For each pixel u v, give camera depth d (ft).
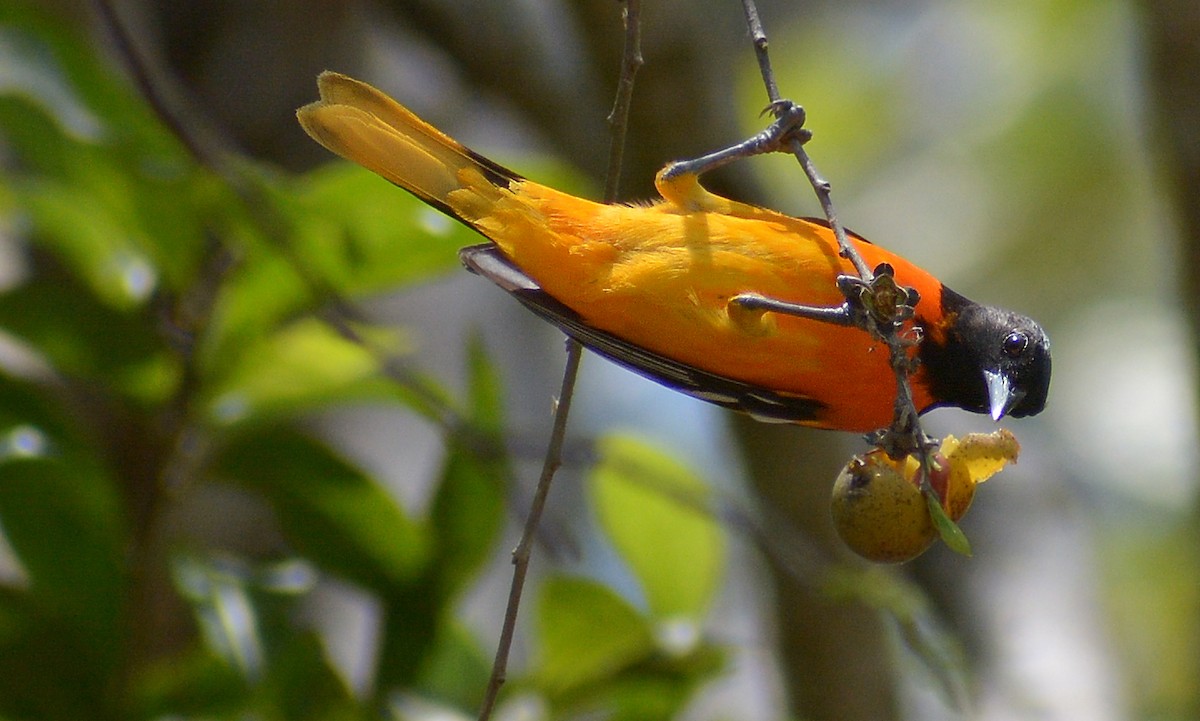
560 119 45.24
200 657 31.22
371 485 32.17
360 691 34.65
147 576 30.99
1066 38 65.98
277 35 44.16
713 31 45.88
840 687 42.65
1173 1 40.78
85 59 31.12
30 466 30.04
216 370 31.09
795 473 42.55
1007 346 29.32
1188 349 42.78
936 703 46.68
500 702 31.83
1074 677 44.86
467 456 31.76
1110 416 62.44
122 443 34.14
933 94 70.13
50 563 30.07
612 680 31.07
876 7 72.90
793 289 26.58
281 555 34.42
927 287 29.35
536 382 63.87
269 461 32.01
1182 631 58.23
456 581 31.86
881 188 68.90
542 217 26.73
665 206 27.53
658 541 34.32
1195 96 40.91
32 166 33.86
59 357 30.99
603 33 40.81
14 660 29.81
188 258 30.71
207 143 31.60
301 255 30.86
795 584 42.45
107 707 30.04
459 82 49.47
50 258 37.73
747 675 47.85
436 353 54.19
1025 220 66.33
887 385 27.55
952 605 49.06
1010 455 25.09
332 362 31.99
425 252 31.48
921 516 24.16
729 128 42.27
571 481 53.67
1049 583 48.70
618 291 26.63
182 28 43.98
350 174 29.86
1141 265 65.36
